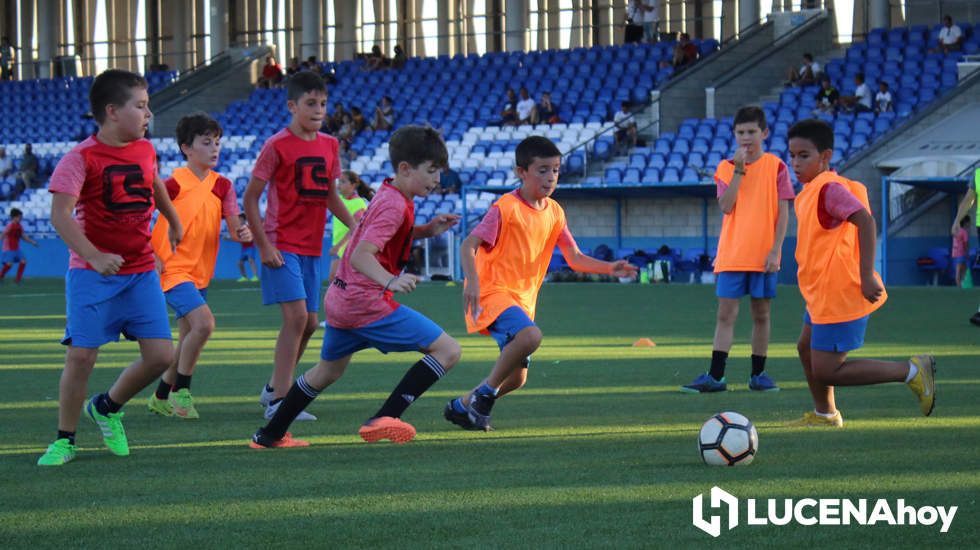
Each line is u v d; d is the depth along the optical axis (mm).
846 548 4750
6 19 60312
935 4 39969
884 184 28500
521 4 46719
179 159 43656
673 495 5691
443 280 34438
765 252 9812
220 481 6172
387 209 6832
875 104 34062
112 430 7020
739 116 9906
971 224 29938
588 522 5164
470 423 7891
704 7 48656
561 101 39844
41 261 40781
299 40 55594
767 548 4750
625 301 23484
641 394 9797
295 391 7250
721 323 9961
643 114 38219
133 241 6879
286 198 8820
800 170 7605
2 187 43188
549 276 33156
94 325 6766
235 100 47969
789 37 39500
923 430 7625
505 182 35969
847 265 7469
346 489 5926
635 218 34312
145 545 4852
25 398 9906
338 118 41188
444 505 5520
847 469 6285
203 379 11242
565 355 13117
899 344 13867
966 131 30578
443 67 44781
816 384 7848
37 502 5680
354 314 7039
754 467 6375
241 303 23703
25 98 50625
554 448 7109
